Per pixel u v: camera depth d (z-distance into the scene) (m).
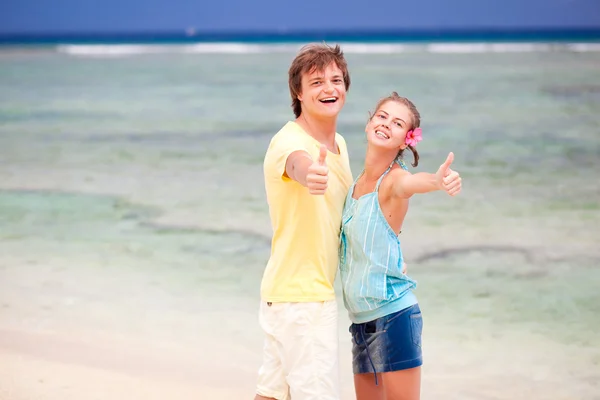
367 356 3.72
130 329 5.75
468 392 4.78
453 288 6.58
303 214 3.53
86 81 26.20
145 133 15.13
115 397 4.64
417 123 3.70
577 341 5.53
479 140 13.67
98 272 7.04
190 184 10.54
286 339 3.58
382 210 3.62
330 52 3.62
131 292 6.53
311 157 3.56
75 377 4.91
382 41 60.19
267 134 14.66
